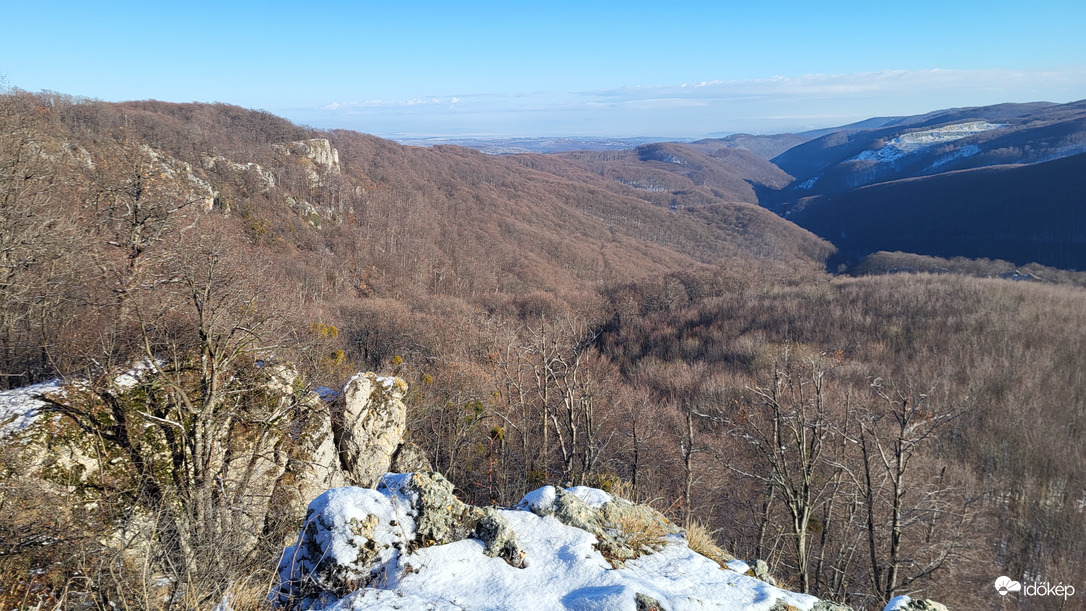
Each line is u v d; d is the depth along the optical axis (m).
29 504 8.20
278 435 12.14
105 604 6.23
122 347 11.37
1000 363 40.25
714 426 32.81
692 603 3.81
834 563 20.91
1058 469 29.27
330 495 4.50
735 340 53.09
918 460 26.72
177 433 10.27
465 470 23.39
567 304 69.69
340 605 3.65
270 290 14.55
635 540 5.09
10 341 12.97
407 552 4.18
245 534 9.81
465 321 44.50
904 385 36.72
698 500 25.08
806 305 62.78
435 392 25.92
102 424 9.72
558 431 21.73
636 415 26.91
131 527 8.43
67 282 13.52
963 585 21.64
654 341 57.34
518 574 4.14
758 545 21.11
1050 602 22.53
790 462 22.94
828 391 29.50
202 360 11.16
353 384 14.41
